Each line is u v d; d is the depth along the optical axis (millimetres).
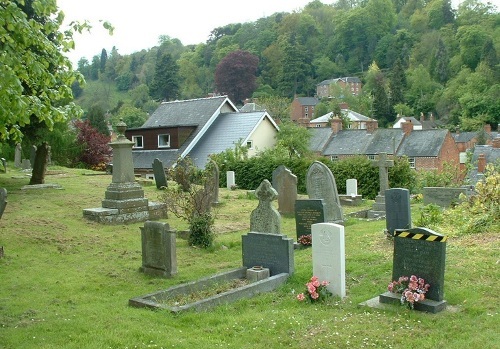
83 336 7516
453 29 121188
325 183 18469
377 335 7305
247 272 10969
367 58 130000
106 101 117125
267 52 122000
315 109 106750
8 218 17109
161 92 111188
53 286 10680
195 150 41062
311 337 7379
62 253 13672
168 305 9094
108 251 14055
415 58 119000
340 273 9203
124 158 18422
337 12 140125
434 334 7262
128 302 9336
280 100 82750
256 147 39719
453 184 28719
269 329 7715
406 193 14195
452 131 90250
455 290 8867
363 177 29203
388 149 60125
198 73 127688
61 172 32562
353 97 110750
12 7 8352
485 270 9805
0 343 7324
